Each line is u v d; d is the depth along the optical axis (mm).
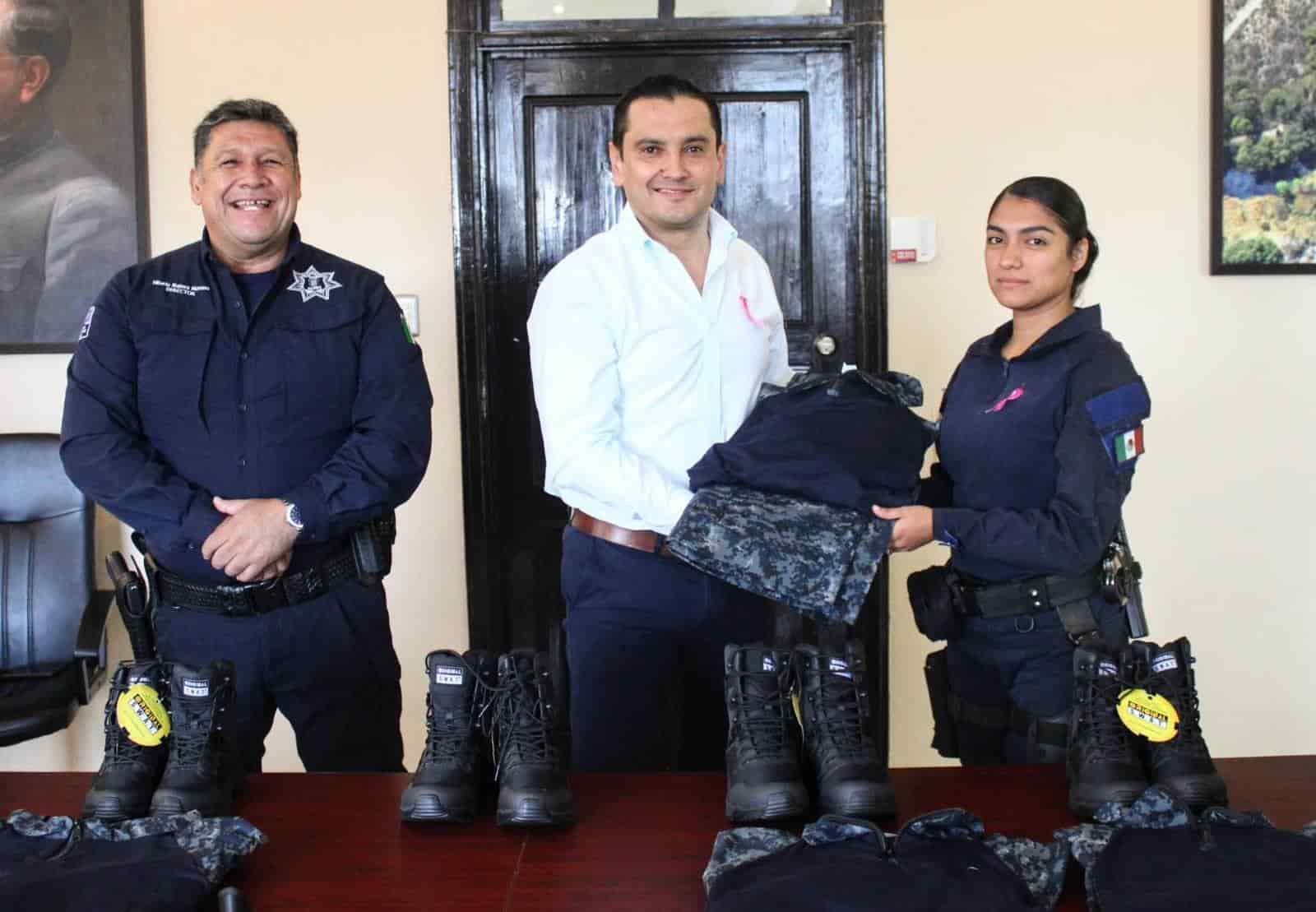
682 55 3070
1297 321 3082
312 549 2078
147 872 1140
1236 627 3148
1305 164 3020
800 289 3127
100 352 2029
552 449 1916
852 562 1703
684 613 1953
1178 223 3055
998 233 1865
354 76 3014
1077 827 1219
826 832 1201
